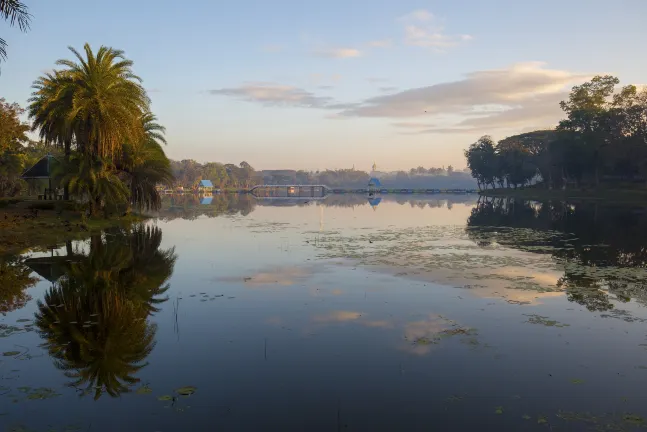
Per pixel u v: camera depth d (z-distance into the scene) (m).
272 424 6.60
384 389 7.77
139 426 6.53
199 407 7.12
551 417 6.83
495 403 7.28
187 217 51.81
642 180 100.06
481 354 9.38
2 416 6.81
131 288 15.41
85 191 39.28
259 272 18.25
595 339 10.33
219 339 10.29
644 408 7.11
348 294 14.55
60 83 36.84
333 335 10.57
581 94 109.25
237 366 8.76
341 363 8.90
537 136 147.38
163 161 48.41
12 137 55.88
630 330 10.95
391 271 18.38
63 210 39.34
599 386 7.92
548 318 11.93
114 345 9.95
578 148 100.50
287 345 9.91
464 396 7.52
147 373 8.45
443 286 15.67
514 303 13.42
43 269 18.73
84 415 6.86
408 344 9.97
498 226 39.88
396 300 13.77
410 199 131.62
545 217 50.72
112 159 40.56
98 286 15.73
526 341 10.17
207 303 13.45
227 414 6.89
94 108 36.22
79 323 11.51
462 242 27.92
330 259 21.41
